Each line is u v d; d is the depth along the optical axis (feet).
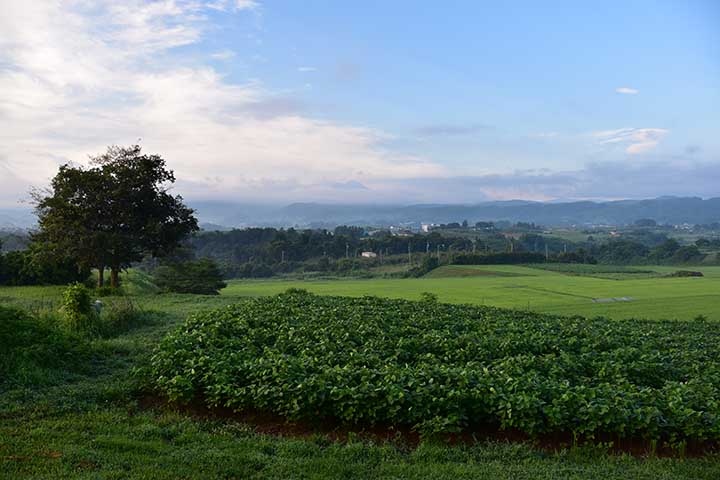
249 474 22.43
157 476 21.90
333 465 23.32
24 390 32.24
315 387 28.60
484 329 51.93
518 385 28.48
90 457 23.48
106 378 36.96
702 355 43.65
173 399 30.76
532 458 24.59
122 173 109.19
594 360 39.40
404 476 22.59
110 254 108.37
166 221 115.55
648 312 122.52
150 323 63.36
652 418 25.79
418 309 68.39
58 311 57.36
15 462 22.76
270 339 43.73
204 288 157.17
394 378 28.94
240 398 29.40
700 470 23.43
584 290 186.70
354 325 49.21
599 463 24.18
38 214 111.04
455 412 26.89
